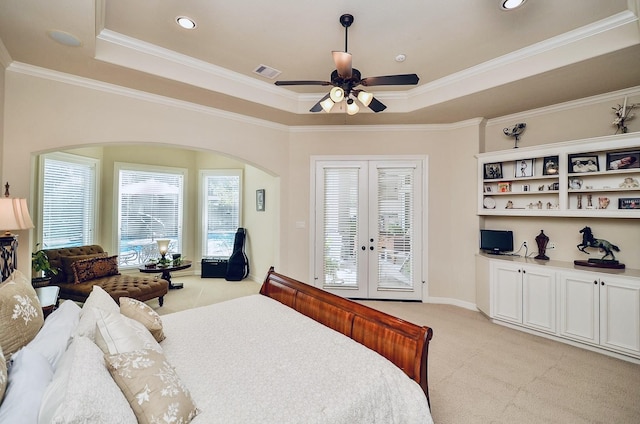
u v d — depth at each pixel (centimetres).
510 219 417
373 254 468
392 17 245
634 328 274
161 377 118
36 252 399
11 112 272
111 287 391
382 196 468
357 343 180
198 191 647
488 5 229
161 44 288
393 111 401
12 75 273
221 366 153
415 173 462
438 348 304
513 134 401
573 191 336
